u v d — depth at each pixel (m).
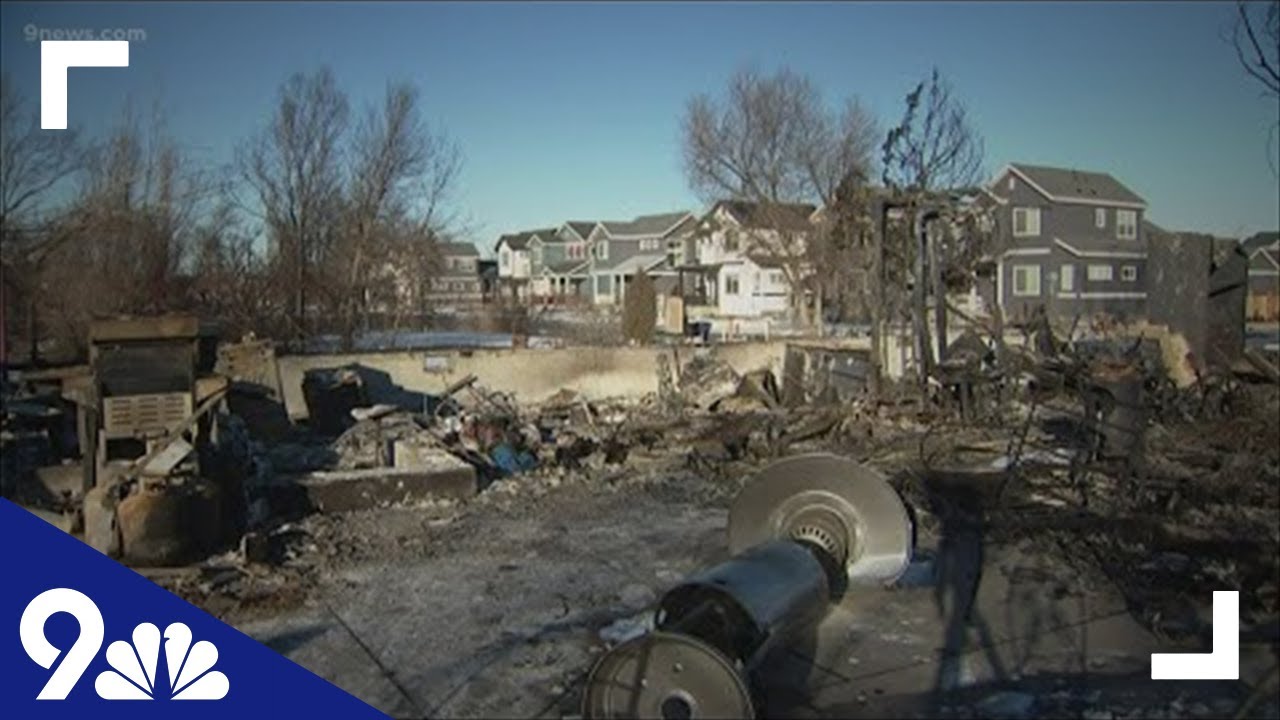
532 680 6.45
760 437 14.23
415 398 17.80
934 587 8.13
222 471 10.11
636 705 5.17
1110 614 7.54
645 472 12.91
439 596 8.09
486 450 13.18
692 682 5.06
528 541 9.71
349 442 13.27
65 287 27.11
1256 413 14.73
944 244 17.69
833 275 41.75
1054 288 50.78
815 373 17.72
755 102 45.03
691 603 5.68
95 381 9.79
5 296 21.16
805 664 6.66
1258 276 63.81
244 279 28.33
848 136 44.06
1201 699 6.08
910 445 14.09
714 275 57.78
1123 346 17.22
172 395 9.88
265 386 15.84
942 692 6.23
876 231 17.34
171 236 29.97
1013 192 51.72
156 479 8.92
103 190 29.53
